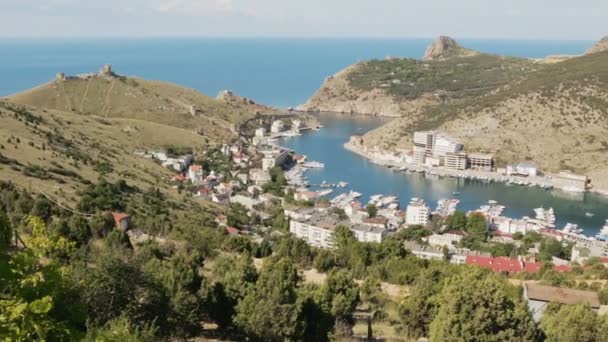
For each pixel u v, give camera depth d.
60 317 17.97
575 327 46.91
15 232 22.48
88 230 85.62
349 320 61.06
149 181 181.38
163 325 44.81
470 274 48.16
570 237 166.00
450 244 150.50
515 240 160.75
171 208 146.75
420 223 179.25
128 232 105.44
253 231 154.50
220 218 153.75
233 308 54.31
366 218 173.00
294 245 102.81
